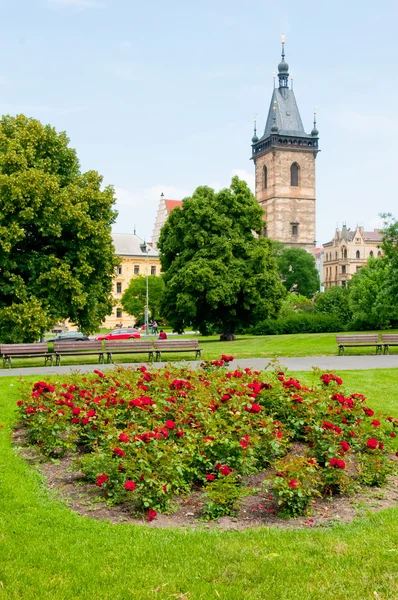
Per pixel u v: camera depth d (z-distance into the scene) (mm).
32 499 7766
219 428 8711
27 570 5773
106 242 29375
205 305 43125
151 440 7859
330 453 8391
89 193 29578
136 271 106438
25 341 29125
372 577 5605
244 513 7465
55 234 27188
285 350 28266
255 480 8680
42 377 18406
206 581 5617
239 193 44219
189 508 7652
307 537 6559
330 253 151500
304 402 10289
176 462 7641
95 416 9977
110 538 6535
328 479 8016
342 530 6832
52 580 5602
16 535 6598
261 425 9094
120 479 7801
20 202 26375
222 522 7176
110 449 8211
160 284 88000
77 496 8062
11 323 27453
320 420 9414
